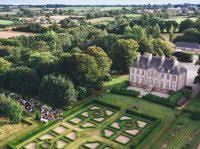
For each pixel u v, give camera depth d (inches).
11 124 5344.5
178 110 5890.8
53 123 5369.1
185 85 7204.7
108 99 6461.6
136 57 7554.1
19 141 4771.2
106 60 7253.9
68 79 6397.6
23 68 6825.8
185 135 4980.3
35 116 5625.0
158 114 5723.4
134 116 5674.2
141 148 4601.4
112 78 7864.2
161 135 4972.9
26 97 6491.1
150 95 6397.6
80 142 4837.6
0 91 6879.9
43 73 6998.0
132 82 7298.2
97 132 5147.6
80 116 5693.9
